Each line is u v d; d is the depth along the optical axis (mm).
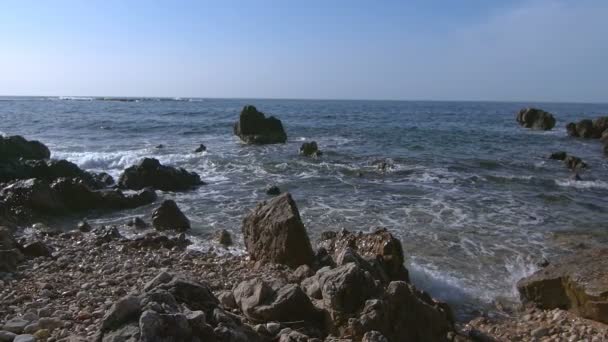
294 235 9305
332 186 19781
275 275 8695
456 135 42844
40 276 8195
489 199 17766
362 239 9898
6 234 9859
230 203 16766
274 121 36938
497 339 7488
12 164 18391
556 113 105875
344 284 6215
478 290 9547
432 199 17531
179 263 9727
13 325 5570
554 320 8383
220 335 4738
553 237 13070
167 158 26016
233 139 37969
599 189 20453
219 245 11719
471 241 12508
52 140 34562
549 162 28094
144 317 4238
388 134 42969
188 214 15242
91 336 4883
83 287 7504
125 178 19047
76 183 15742
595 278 8461
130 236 12516
